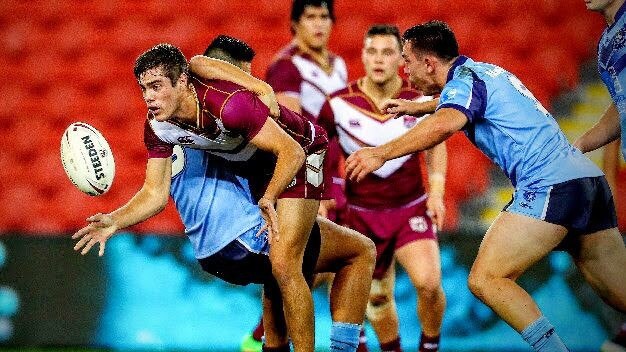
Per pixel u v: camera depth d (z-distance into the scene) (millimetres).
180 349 25844
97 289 26188
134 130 39344
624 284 17172
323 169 17625
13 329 26234
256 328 23531
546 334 16281
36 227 36094
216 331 25859
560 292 25406
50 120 40219
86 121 40000
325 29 26625
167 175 17141
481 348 25391
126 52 41875
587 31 40969
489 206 34906
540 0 41531
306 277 17719
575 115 38688
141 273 26172
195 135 16094
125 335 26000
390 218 22562
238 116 15562
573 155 17125
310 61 26672
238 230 17109
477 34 40906
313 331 16531
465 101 16766
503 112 16938
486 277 16578
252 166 17141
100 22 42688
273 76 26531
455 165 35625
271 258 16609
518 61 40344
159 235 26297
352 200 22859
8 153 39219
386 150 16531
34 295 26297
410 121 23203
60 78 41281
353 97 23391
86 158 16484
